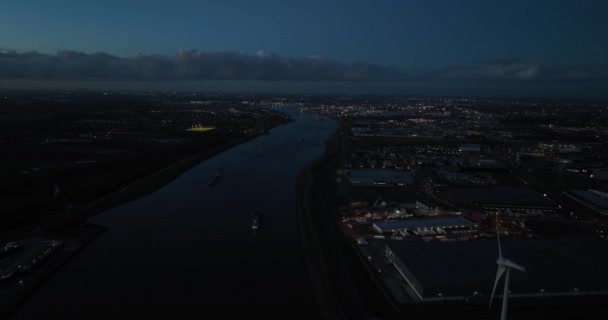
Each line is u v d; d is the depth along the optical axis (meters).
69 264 158.50
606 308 124.06
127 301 132.38
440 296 126.25
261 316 124.94
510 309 122.62
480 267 137.75
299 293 138.75
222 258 164.38
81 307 129.25
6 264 151.62
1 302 129.50
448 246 156.88
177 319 123.00
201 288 140.88
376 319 118.38
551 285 129.12
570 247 154.88
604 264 139.75
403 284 138.00
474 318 118.00
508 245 157.00
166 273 151.50
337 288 137.25
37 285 140.50
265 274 151.50
